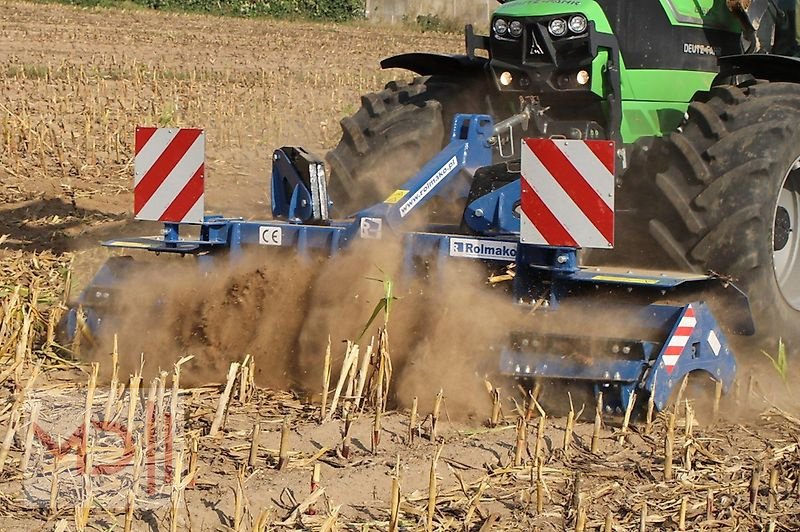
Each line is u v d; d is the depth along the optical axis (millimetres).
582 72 18984
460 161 18516
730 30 20875
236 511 11891
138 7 106875
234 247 18719
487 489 13477
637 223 18969
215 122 46125
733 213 17500
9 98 48156
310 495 12562
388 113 21156
